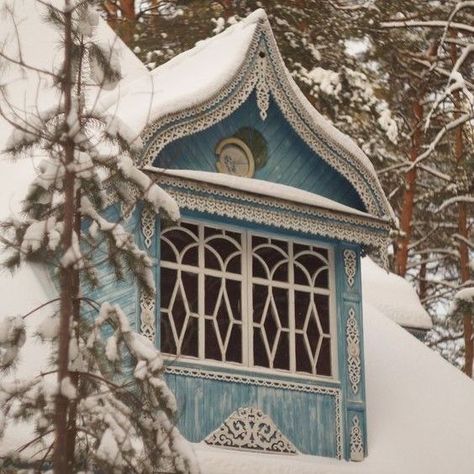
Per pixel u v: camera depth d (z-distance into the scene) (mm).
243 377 29609
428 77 59938
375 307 40250
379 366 34250
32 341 27719
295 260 31250
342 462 30547
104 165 22297
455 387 34562
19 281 29594
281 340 30609
